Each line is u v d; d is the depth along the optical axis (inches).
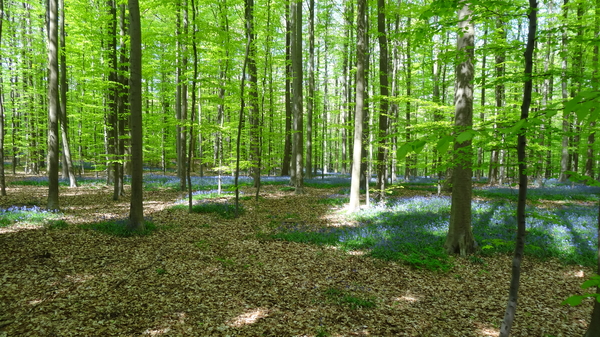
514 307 143.9
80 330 186.7
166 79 1074.1
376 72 904.9
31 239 331.9
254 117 717.3
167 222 461.4
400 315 226.2
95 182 871.7
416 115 916.6
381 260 327.6
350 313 225.9
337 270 303.0
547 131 127.2
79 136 967.0
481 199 667.4
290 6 818.8
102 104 781.9
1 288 226.2
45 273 256.7
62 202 570.9
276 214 553.0
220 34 456.8
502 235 391.2
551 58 767.1
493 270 310.7
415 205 593.0
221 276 281.9
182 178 769.6
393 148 582.6
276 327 205.0
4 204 507.5
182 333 192.5
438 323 218.2
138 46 369.7
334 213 561.0
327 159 1868.8
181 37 444.8
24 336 176.6
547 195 725.9
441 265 303.1
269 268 304.7
